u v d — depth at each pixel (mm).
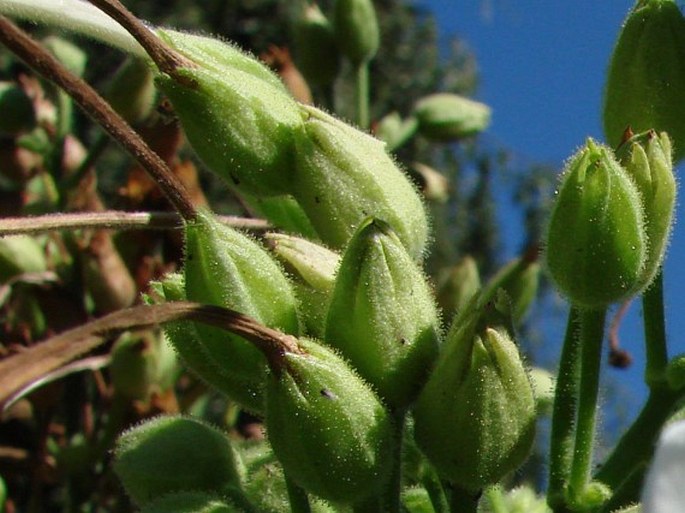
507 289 228
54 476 233
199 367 156
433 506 160
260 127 166
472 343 145
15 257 237
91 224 147
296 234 173
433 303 153
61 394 233
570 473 161
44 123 267
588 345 160
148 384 226
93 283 234
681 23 171
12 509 238
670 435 107
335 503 145
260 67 172
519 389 146
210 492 165
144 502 174
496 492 171
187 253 148
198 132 166
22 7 158
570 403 163
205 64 165
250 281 148
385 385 149
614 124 174
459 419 146
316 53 272
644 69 171
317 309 154
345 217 166
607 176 155
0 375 109
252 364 149
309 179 166
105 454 231
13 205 259
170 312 129
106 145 257
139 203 238
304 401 140
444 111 290
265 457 175
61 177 263
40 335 240
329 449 141
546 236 160
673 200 159
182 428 175
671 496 105
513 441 147
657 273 166
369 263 148
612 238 156
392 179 168
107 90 231
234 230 151
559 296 162
